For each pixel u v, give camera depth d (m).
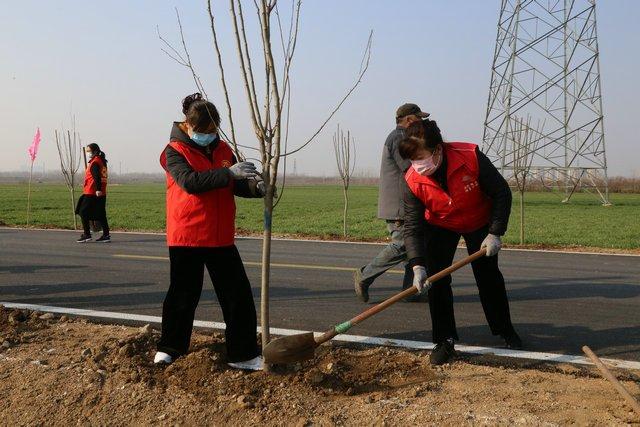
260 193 4.25
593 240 15.00
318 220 22.52
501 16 34.28
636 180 65.06
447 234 4.69
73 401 3.89
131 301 6.92
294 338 3.99
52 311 6.34
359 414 3.58
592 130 35.34
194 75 4.27
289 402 3.73
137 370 4.21
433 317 4.60
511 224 21.22
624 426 3.32
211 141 4.22
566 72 33.94
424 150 4.28
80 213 13.08
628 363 4.62
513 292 7.56
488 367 4.40
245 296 4.37
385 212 6.45
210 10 3.98
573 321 6.04
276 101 3.95
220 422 3.62
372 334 5.52
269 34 3.89
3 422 3.78
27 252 11.28
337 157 14.98
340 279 8.45
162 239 13.88
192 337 5.24
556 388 3.91
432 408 3.59
